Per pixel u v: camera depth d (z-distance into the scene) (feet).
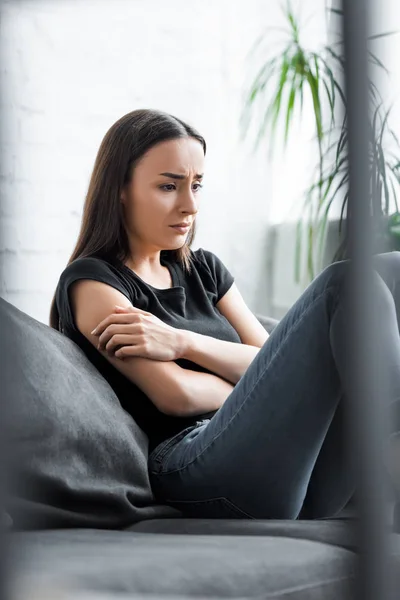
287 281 11.12
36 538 4.18
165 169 5.88
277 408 4.82
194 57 10.43
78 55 9.46
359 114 2.06
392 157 9.59
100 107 9.60
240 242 11.00
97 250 5.91
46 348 4.78
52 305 5.92
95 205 5.97
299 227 10.18
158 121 5.97
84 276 5.69
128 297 5.79
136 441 5.14
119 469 4.88
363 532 2.30
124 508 4.75
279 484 4.99
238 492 5.05
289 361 4.75
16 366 4.47
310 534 4.45
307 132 11.01
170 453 5.32
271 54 10.93
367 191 2.12
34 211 9.06
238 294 6.70
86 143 9.47
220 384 5.70
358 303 2.21
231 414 4.99
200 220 10.64
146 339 5.44
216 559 3.84
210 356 5.72
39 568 3.55
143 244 6.06
